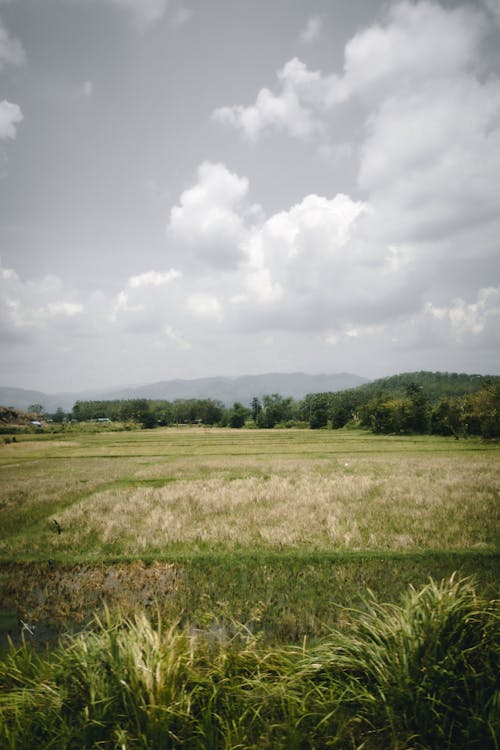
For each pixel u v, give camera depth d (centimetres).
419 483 1560
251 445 3975
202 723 287
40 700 312
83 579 732
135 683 293
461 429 4669
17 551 908
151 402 13162
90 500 1409
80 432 7188
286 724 291
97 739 284
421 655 319
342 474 1900
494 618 346
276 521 1080
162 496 1441
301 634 503
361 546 858
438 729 278
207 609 582
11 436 5872
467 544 850
